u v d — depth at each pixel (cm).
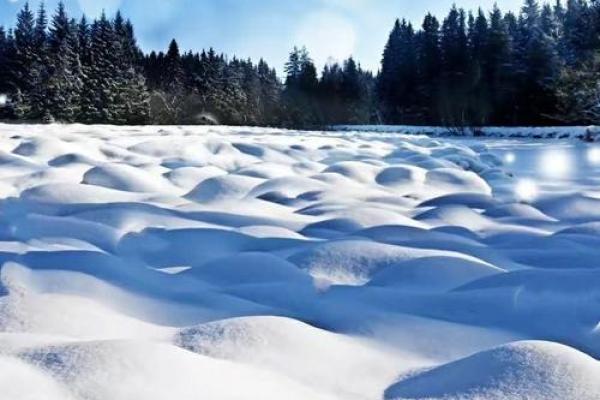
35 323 157
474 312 191
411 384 133
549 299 197
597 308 188
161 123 4316
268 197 418
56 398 98
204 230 296
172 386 108
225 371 122
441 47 4662
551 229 333
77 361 111
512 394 117
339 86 5634
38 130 1059
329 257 243
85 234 286
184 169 518
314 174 529
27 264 226
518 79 3694
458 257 237
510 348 133
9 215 325
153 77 5512
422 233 290
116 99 3853
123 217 316
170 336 157
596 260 250
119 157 617
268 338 152
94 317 168
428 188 512
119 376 108
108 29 4394
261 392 115
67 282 205
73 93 3738
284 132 1789
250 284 219
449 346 168
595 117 2741
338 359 148
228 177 448
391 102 5053
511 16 5000
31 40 4819
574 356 128
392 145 952
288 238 286
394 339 171
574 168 884
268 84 6197
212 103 4925
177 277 227
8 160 525
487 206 397
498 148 1623
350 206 384
